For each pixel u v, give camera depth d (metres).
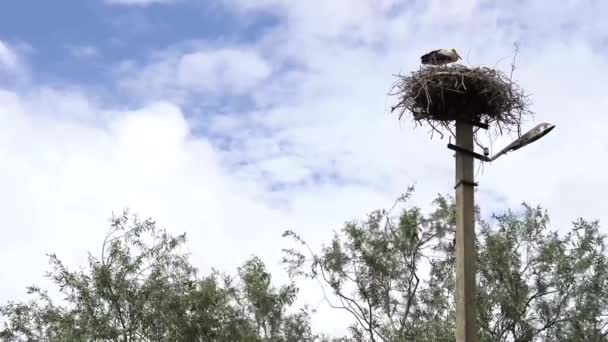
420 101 13.43
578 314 20.53
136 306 20.52
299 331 22.06
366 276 21.48
